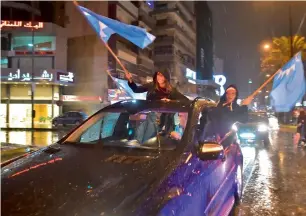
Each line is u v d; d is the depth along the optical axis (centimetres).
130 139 400
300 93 671
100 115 437
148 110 417
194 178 325
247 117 502
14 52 3712
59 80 3594
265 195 680
